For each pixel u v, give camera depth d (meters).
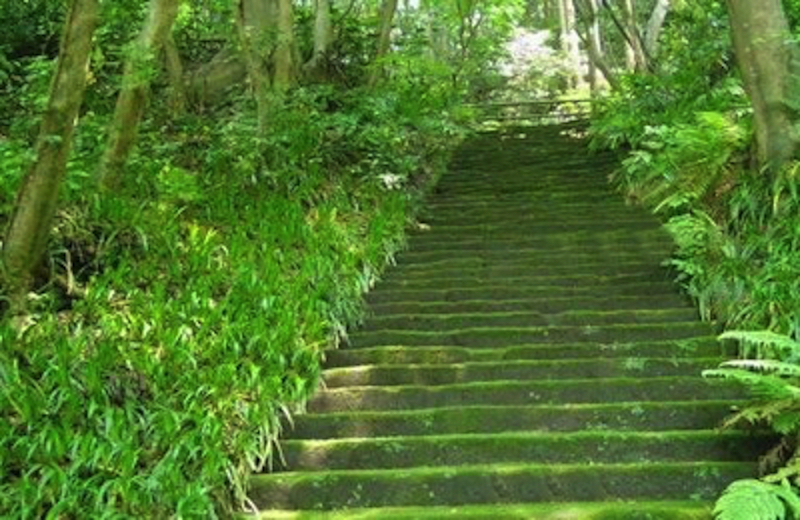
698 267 5.28
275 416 3.89
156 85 8.85
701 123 6.59
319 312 4.85
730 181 5.99
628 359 4.52
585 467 3.58
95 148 5.78
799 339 4.15
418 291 5.71
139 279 4.61
